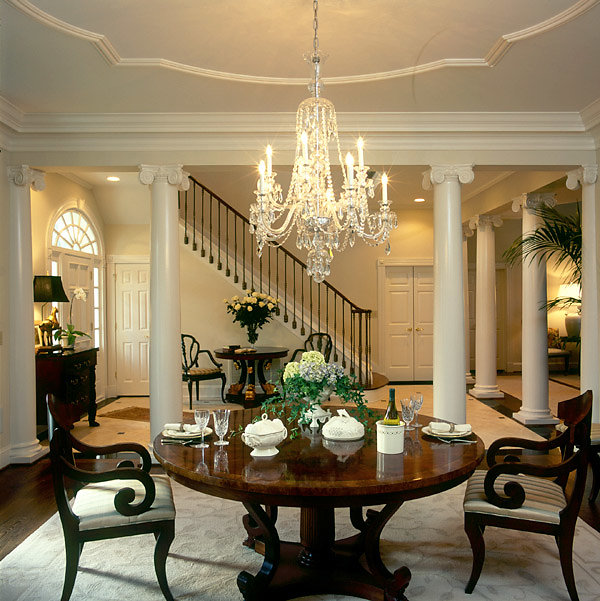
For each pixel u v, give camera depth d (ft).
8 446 15.15
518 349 34.27
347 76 12.27
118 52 11.00
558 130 14.99
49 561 9.49
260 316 22.43
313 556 8.66
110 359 25.52
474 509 8.41
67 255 21.66
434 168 15.30
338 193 25.07
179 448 8.48
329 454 8.14
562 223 17.20
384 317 30.22
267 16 9.63
